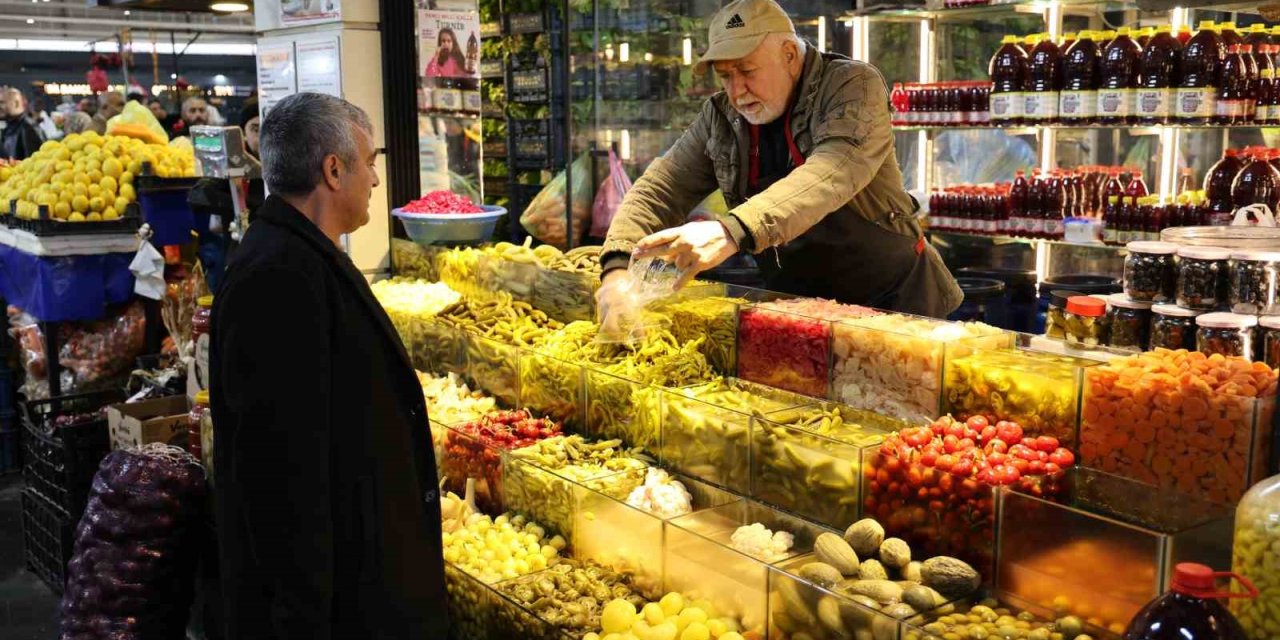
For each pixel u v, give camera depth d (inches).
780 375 108.0
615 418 115.3
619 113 223.3
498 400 133.2
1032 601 78.4
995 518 80.1
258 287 78.8
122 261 221.1
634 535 98.7
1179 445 78.2
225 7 206.4
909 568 83.0
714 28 113.0
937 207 212.1
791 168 117.9
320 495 78.5
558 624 93.5
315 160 82.7
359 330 83.9
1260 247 95.2
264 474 77.5
